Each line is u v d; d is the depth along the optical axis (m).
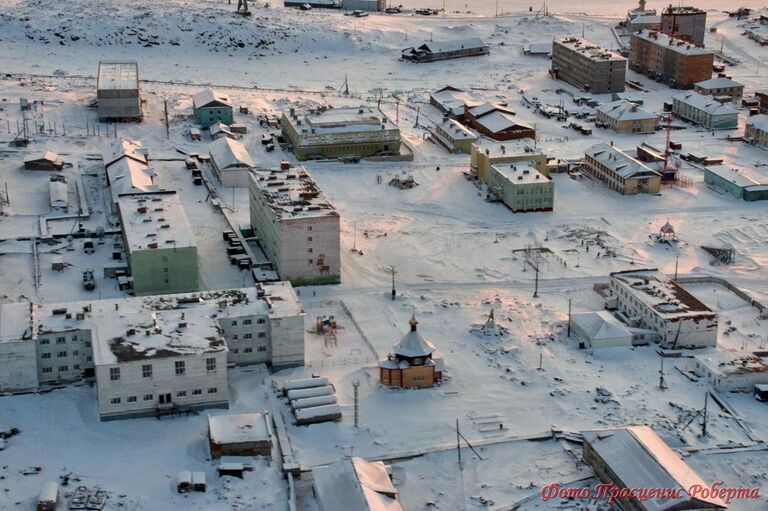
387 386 165.75
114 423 153.25
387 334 183.12
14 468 142.00
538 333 185.12
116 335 158.62
